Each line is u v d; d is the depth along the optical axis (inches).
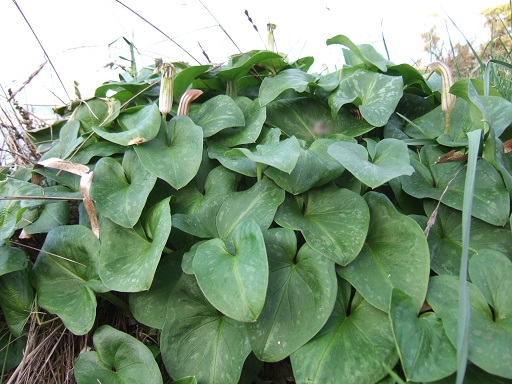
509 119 14.7
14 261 14.3
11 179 16.1
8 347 15.4
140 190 14.5
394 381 11.0
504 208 13.3
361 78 17.8
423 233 12.5
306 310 12.2
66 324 13.7
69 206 17.0
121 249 14.1
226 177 15.6
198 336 13.2
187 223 13.8
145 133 15.1
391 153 13.4
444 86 15.8
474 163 11.1
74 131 18.6
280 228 13.4
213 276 11.5
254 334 12.2
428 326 11.0
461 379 8.9
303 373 11.4
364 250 13.1
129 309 15.4
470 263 11.8
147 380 12.7
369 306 12.4
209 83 19.7
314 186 14.3
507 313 10.8
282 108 17.9
